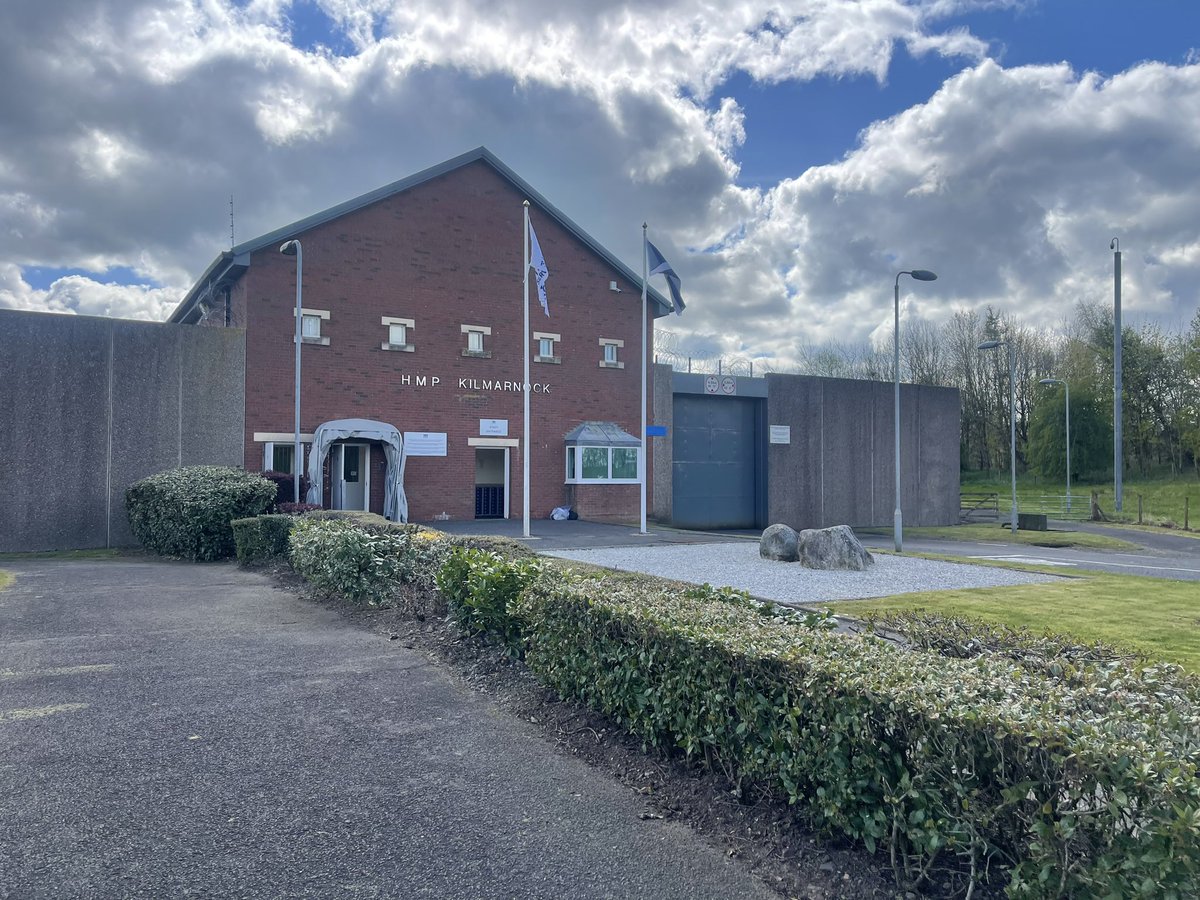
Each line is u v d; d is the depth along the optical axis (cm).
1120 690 367
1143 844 263
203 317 2769
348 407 2394
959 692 344
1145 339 5881
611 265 2847
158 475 1800
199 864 379
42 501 1897
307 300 2350
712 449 3203
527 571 730
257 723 580
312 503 2131
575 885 371
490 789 476
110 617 961
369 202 2427
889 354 6825
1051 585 1412
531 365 2694
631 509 2803
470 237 2609
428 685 683
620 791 475
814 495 3375
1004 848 321
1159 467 5900
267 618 960
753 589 1295
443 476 2538
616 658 533
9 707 603
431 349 2530
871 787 360
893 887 352
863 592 1286
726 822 426
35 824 414
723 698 438
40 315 1920
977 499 5344
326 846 402
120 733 552
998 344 3009
